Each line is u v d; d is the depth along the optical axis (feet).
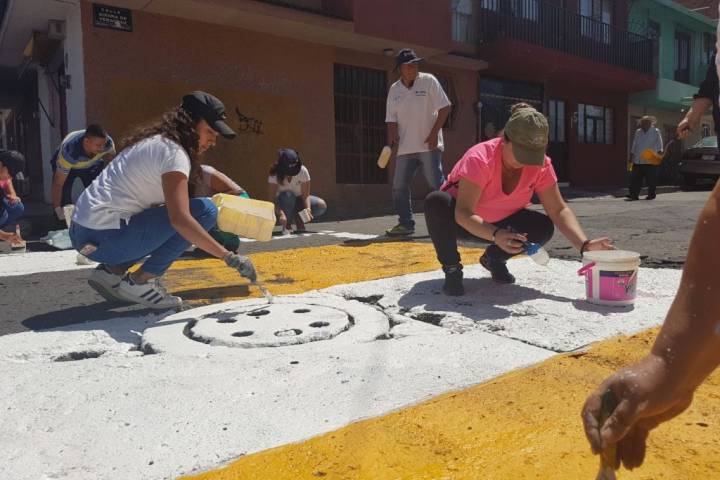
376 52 40.11
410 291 11.30
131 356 8.07
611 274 9.64
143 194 9.55
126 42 29.27
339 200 38.50
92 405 6.16
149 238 9.77
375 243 18.79
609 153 63.93
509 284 11.67
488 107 50.29
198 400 6.26
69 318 9.89
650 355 2.75
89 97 28.37
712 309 2.55
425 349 7.80
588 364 7.20
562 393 6.33
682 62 76.07
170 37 30.63
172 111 9.67
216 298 11.14
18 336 8.80
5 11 32.09
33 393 6.49
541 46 50.60
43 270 14.70
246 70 33.65
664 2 69.21
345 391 6.43
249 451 5.18
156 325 9.18
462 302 10.32
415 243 18.63
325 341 8.23
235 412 5.96
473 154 10.08
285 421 5.74
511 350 7.72
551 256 15.11
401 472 4.84
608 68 56.95
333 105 37.93
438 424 5.64
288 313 9.61
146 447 5.27
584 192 50.01
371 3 36.09
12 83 49.67
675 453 5.05
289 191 21.99
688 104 71.10
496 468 4.87
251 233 11.38
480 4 48.88
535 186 10.78
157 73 30.30
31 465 4.97
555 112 57.67
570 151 59.16
